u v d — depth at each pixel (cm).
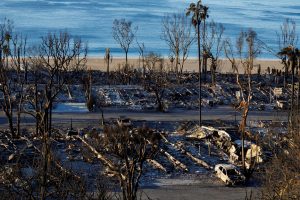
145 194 5247
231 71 14938
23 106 9156
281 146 5525
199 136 7712
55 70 7131
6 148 6738
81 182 3844
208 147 7275
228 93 11156
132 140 4094
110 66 15562
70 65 13075
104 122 8319
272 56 18550
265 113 9619
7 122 8556
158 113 9544
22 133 7775
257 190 5725
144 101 10281
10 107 7781
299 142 4531
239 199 5472
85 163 6122
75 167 5872
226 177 5959
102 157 5038
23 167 4912
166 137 7688
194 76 12938
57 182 3838
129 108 9781
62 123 8488
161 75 11425
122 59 17025
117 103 10094
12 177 3744
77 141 7281
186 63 16862
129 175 3916
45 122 5181
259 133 7450
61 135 7531
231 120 9031
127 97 10569
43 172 3575
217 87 11406
